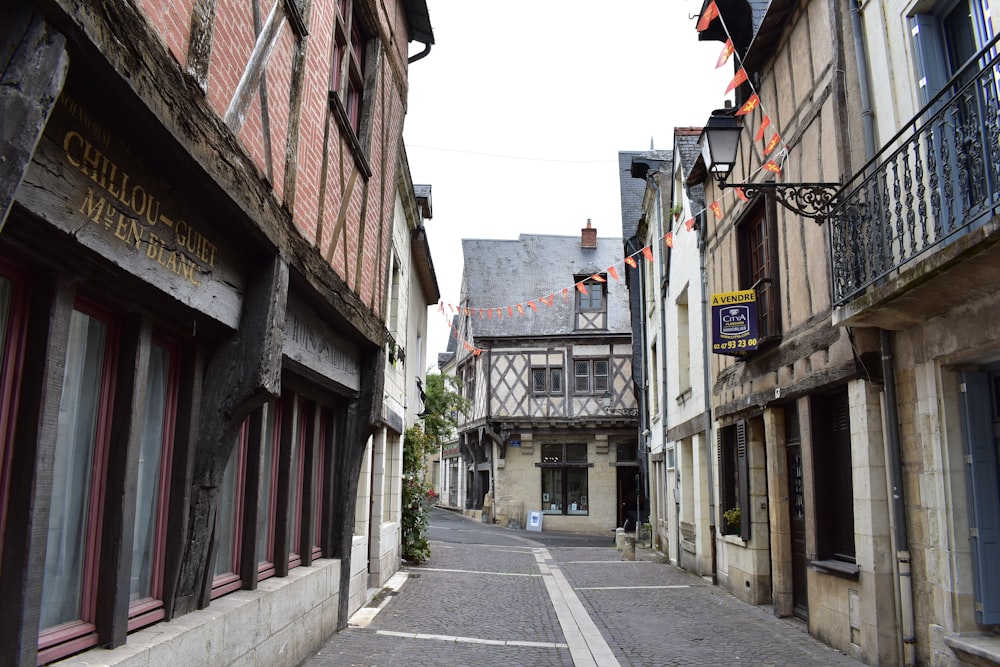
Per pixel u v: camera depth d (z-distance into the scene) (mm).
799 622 7500
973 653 4426
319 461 6488
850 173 5984
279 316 4027
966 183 4312
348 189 5734
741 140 9008
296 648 5145
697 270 11305
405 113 8102
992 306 4410
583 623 7512
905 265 5188
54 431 2574
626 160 22234
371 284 6605
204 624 3580
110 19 2244
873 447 5672
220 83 3270
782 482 7926
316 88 4816
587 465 24156
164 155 2854
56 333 2570
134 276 2869
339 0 5637
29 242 2404
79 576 2961
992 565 4723
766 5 8664
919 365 5195
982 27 4820
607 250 27812
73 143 2424
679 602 8898
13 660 2391
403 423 11859
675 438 13234
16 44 1938
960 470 4867
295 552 5734
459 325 30016
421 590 9469
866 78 5844
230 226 3600
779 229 7738
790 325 7410
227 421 3805
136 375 3168
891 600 5504
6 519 2449
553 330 24953
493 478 25344
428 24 8141
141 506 3473
